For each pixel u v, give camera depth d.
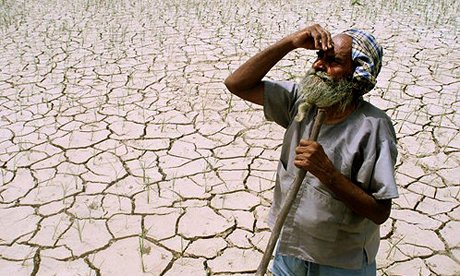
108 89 5.56
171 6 9.49
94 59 6.57
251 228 3.30
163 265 2.98
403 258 3.02
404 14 8.65
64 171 3.95
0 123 4.77
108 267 2.96
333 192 1.61
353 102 1.65
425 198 3.60
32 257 3.04
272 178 3.86
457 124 4.70
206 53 6.70
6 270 2.93
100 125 4.71
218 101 5.20
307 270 1.90
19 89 5.61
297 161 1.57
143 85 5.66
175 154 4.20
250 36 7.43
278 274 2.03
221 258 3.04
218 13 8.87
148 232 3.26
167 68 6.17
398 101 5.18
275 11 8.98
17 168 3.98
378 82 5.66
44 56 6.72
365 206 1.58
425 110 4.98
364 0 9.73
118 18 8.67
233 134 4.53
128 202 3.55
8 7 9.54
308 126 1.76
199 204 3.54
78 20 8.60
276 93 1.89
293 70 6.01
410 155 4.16
